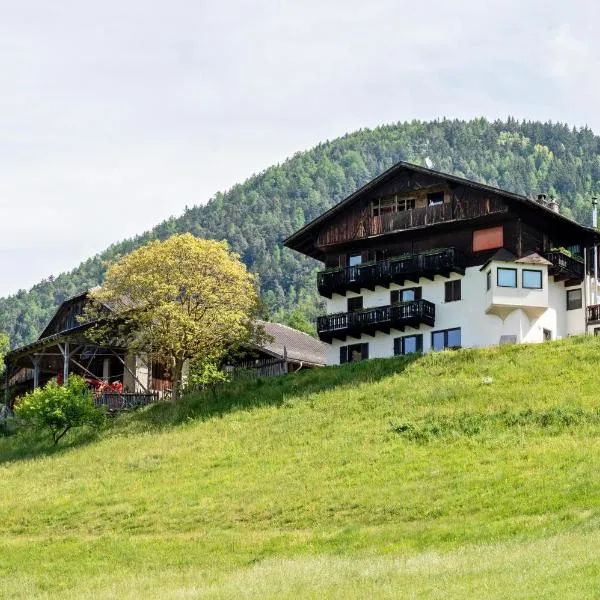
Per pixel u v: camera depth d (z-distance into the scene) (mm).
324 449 52812
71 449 63031
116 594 34812
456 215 71938
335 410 59375
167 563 39625
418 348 72000
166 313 68812
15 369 87125
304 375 67000
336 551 38281
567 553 31422
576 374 57750
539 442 48438
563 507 38875
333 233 77562
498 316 69188
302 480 48250
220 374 67188
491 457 46906
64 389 66000
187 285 70125
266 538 41031
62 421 64938
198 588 34344
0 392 91188
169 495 49031
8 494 53719
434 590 29266
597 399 53281
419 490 43938
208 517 45125
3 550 43594
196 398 67125
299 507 44469
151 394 71188
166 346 69938
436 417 54500
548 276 70500
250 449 55344
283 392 64812
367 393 60906
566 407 52344
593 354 60219
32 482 55938
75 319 84312
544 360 60812
